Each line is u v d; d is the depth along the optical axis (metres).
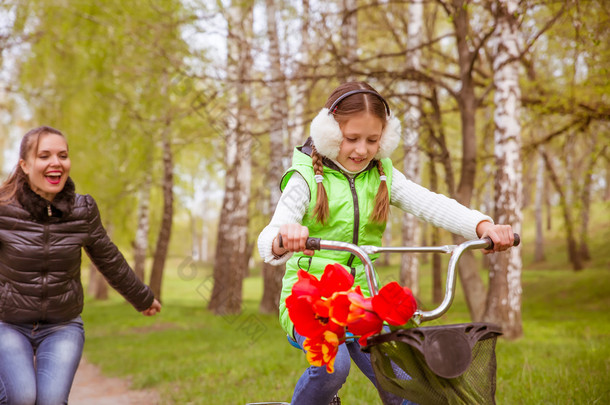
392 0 10.16
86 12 12.52
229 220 16.61
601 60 8.41
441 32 16.45
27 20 12.87
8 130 16.06
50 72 14.22
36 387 2.66
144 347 11.01
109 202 17.30
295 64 10.48
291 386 5.78
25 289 2.91
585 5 7.89
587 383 4.69
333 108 2.32
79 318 3.13
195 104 11.52
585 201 13.73
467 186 10.48
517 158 8.78
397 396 2.04
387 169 2.50
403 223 14.91
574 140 12.83
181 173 21.44
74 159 15.85
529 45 8.62
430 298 22.81
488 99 11.77
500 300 8.91
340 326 1.85
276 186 13.14
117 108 14.06
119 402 6.39
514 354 7.22
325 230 2.42
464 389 1.77
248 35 13.49
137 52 11.48
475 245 2.08
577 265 24.08
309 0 10.27
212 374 7.17
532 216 41.22
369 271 2.00
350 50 11.29
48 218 2.93
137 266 21.98
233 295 16.44
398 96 10.20
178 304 23.20
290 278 2.46
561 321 12.80
